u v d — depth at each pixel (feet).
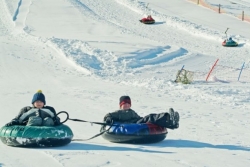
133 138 75.77
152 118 78.38
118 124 76.79
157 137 76.95
